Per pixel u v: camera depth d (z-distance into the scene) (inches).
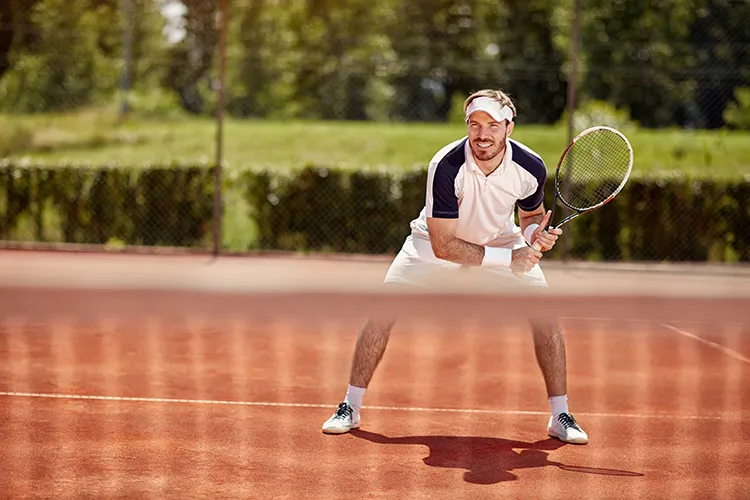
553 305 111.3
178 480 129.7
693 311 121.0
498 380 209.9
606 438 162.7
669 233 438.9
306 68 894.4
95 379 195.6
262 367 214.4
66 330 251.4
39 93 790.5
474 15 905.5
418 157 650.2
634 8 780.0
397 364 224.5
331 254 436.5
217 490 125.7
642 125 789.2
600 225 435.8
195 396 183.9
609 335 275.3
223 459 141.0
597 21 795.4
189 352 228.1
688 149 641.0
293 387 195.3
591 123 671.8
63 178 444.1
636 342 264.7
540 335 161.9
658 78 773.3
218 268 356.5
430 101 914.7
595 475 139.4
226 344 240.4
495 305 112.4
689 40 767.7
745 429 172.1
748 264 431.2
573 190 215.5
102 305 107.3
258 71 902.4
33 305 108.4
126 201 446.0
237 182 446.6
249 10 893.8
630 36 789.9
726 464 147.5
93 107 810.8
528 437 161.6
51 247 427.5
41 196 444.5
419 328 273.7
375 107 914.1
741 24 720.3
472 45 908.6
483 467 141.9
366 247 447.5
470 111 150.7
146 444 147.9
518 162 156.2
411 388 199.2
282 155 644.1
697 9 748.0
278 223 446.6
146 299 108.8
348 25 922.7
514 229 169.8
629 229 436.8
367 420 170.2
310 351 234.5
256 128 707.4
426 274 161.2
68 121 739.4
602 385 209.5
